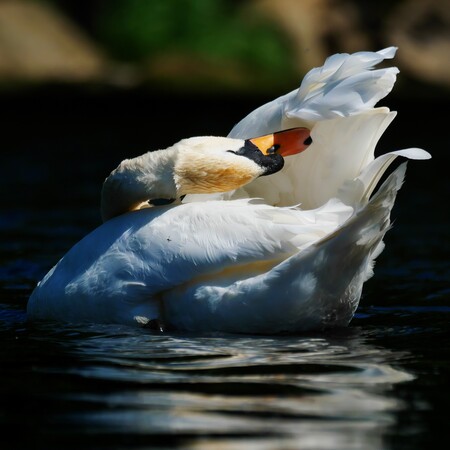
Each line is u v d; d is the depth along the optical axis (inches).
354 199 407.8
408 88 1557.6
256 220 405.7
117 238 428.5
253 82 1561.3
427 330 438.9
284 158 453.4
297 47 1635.1
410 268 590.2
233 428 304.3
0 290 535.2
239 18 1652.3
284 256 402.6
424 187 906.1
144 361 381.4
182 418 313.7
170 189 443.8
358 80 409.7
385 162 397.7
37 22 1630.2
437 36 1673.2
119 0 1668.3
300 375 360.8
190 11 1642.5
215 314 407.8
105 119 1312.7
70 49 1616.6
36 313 457.7
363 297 516.1
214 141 447.2
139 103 1422.2
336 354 391.5
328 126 430.3
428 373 364.2
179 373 364.5
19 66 1553.9
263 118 455.8
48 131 1233.4
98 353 393.7
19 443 294.7
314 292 398.9
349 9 1688.0
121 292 422.3
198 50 1615.4
